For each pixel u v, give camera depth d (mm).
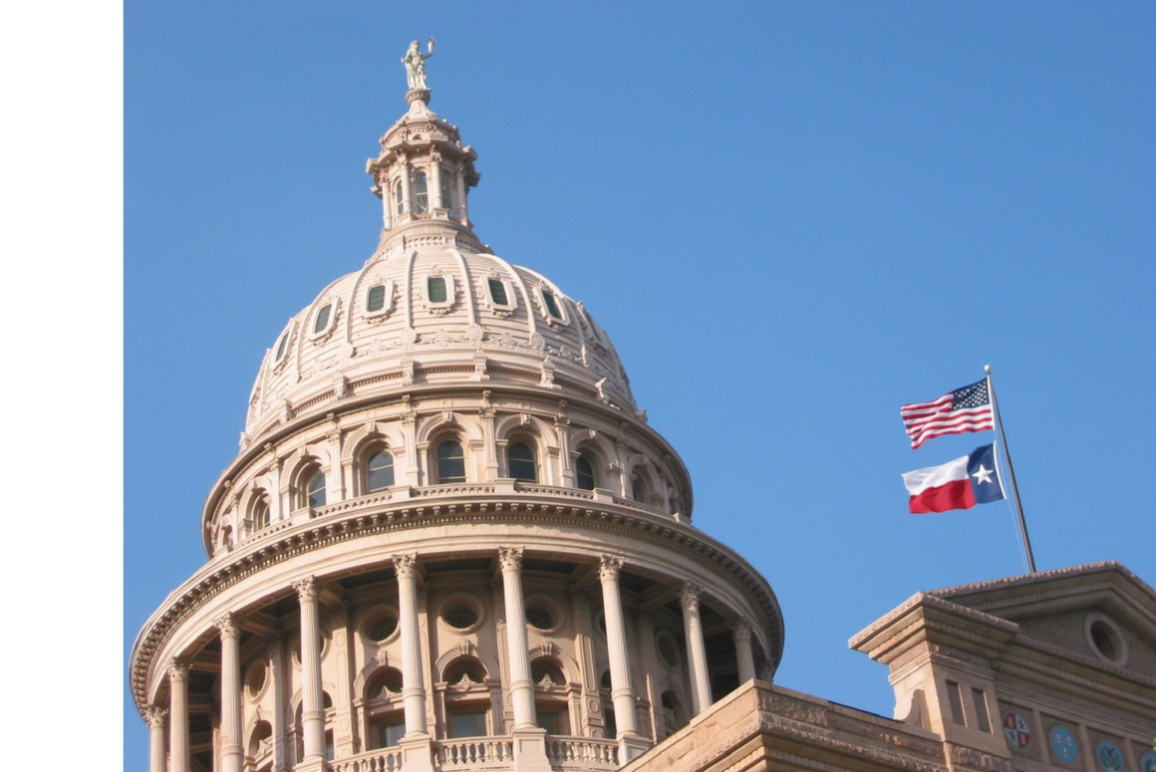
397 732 100000
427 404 108562
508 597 99375
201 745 108688
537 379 112312
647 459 113188
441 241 124375
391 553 100000
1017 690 63438
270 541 101062
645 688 102688
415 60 137250
